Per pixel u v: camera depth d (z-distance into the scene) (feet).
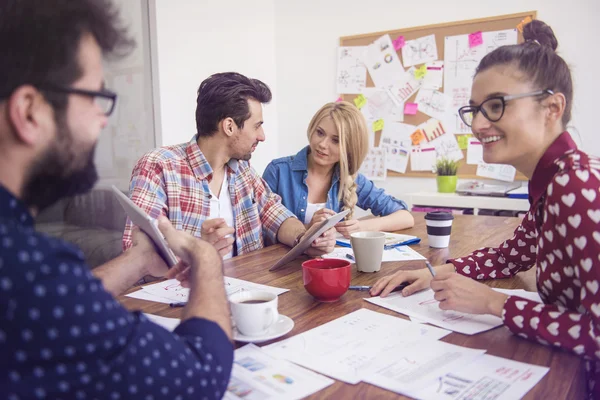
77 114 1.70
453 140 11.00
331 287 3.14
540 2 9.70
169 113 10.56
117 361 1.55
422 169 11.46
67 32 1.63
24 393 1.43
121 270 3.09
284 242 5.38
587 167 2.40
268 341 2.56
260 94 5.49
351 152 6.73
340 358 2.32
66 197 1.90
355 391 2.01
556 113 2.69
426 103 11.23
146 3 9.93
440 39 10.86
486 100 2.81
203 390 1.74
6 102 1.57
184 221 5.25
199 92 5.44
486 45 10.35
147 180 4.94
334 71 12.41
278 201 6.00
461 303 2.77
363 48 11.90
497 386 2.02
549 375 2.13
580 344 2.31
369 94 11.96
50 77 1.60
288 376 2.14
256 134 5.51
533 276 3.73
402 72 11.44
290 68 13.08
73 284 1.50
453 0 10.64
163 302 3.26
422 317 2.88
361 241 3.92
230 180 5.68
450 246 4.89
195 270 2.28
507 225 6.04
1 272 1.38
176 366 1.68
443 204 9.73
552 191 2.47
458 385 2.03
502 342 2.51
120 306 1.69
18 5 1.55
